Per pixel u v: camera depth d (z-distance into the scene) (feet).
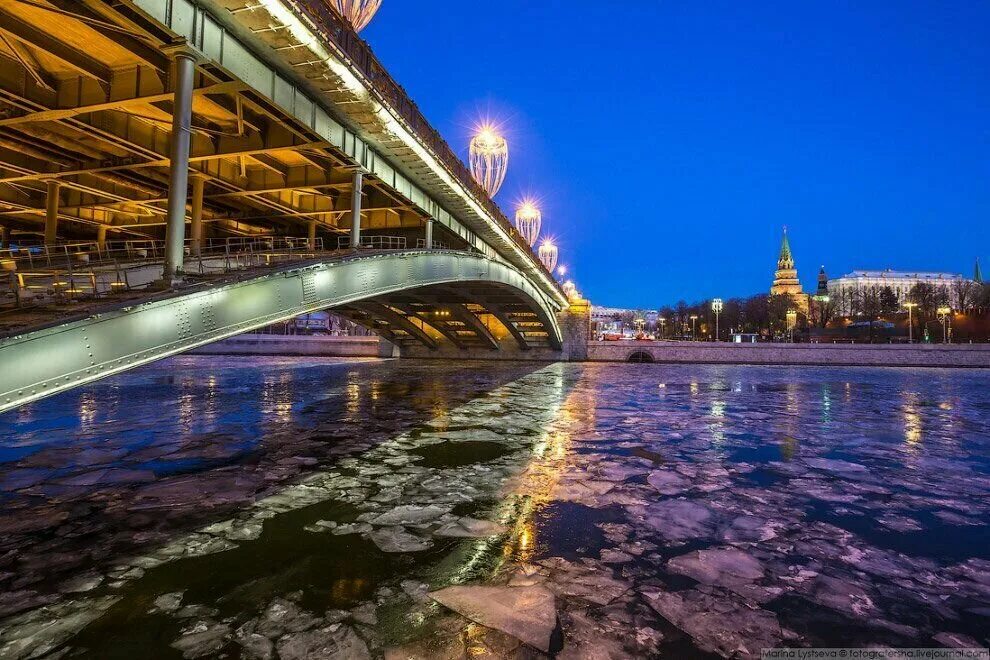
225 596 14.78
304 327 299.17
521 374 114.93
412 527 20.29
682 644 12.42
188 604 14.33
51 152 54.34
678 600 14.56
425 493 24.85
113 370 25.63
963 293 307.17
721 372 137.39
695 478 27.89
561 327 194.59
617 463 31.12
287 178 64.64
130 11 28.43
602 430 42.98
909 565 17.02
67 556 17.44
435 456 32.81
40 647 12.34
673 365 175.83
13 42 35.70
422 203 71.00
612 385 89.30
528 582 15.67
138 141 49.88
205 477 27.50
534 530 20.06
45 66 39.58
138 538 19.07
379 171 57.62
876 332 286.87
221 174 61.36
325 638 12.67
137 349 26.96
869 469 30.30
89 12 31.35
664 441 38.40
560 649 12.17
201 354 209.05
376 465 30.35
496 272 93.15
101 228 83.76
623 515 21.85
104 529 19.95
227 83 36.45
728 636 12.80
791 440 39.32
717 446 36.73
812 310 355.15
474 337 179.52
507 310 146.82
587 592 15.01
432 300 122.31
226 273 34.91
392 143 54.75
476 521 20.98
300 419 47.57
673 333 417.69
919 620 13.64
